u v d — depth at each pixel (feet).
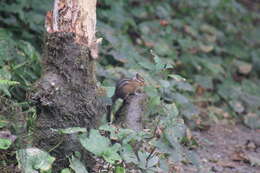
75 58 26.07
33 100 25.90
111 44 42.80
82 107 26.07
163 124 27.84
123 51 42.68
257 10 69.10
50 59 26.27
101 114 27.07
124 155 25.05
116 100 31.27
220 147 37.88
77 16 26.22
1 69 29.60
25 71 33.35
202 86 47.03
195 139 34.71
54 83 25.80
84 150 25.91
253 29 61.36
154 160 26.14
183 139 30.22
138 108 30.53
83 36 26.37
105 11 47.62
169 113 27.91
